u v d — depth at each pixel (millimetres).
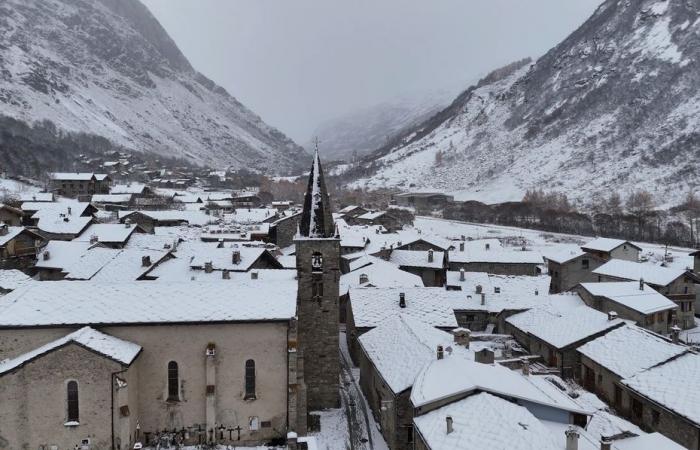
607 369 51562
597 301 71562
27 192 167625
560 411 36688
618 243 104688
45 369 34375
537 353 62531
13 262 76250
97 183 187250
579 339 57688
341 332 73750
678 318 78875
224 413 38875
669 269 83250
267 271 63938
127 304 38875
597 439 37531
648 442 36719
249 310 39219
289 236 113188
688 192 181500
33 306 37906
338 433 44781
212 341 38406
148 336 37750
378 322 60125
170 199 179500
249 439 39188
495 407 34000
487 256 100625
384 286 75688
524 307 71812
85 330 36125
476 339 67375
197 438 38531
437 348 43438
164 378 38094
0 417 34219
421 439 35094
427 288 65938
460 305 72438
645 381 47031
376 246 105562
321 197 49250
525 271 98750
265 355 39062
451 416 34375
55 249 79875
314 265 48812
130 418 36125
